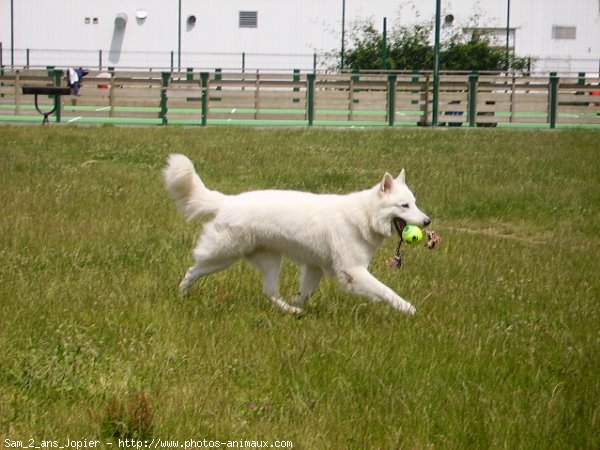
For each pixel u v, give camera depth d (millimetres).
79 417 6957
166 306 9891
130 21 56719
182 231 14438
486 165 24844
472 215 18500
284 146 27422
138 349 8461
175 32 56938
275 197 10398
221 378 7863
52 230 13844
